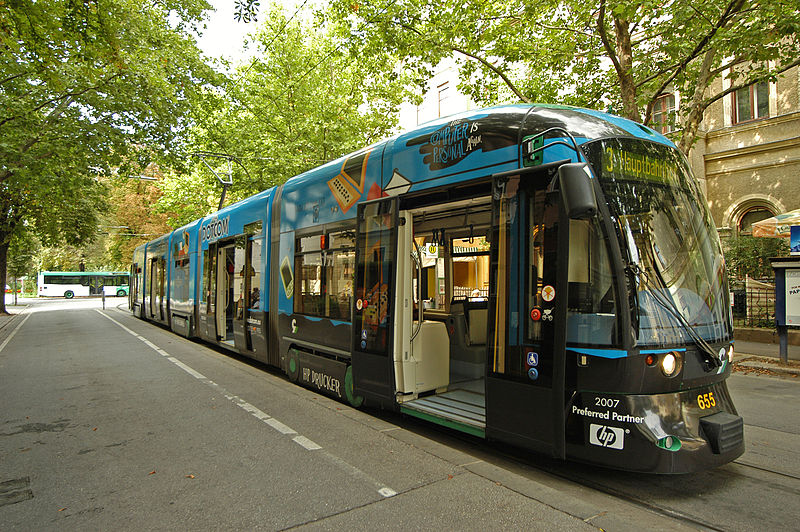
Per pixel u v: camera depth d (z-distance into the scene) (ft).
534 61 40.75
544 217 12.76
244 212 32.53
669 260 12.75
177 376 28.66
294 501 12.03
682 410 11.76
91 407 21.70
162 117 47.47
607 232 12.10
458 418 15.29
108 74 41.42
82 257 190.49
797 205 43.98
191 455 15.44
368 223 19.43
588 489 12.60
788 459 14.85
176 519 11.21
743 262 40.81
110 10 28.43
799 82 43.78
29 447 16.43
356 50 41.39
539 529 10.48
